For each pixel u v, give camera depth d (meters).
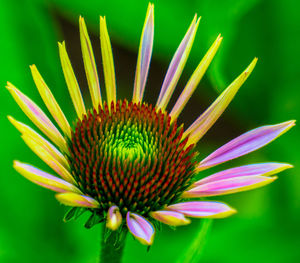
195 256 0.29
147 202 0.28
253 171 0.28
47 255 0.31
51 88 0.31
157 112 0.29
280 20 0.33
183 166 0.28
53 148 0.28
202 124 0.29
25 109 0.28
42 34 0.31
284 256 0.32
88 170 0.27
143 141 0.28
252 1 0.32
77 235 0.32
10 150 0.31
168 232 0.32
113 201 0.27
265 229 0.32
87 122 0.28
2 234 0.31
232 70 0.33
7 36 0.31
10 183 0.31
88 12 0.33
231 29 0.32
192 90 0.29
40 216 0.31
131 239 0.32
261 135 0.28
